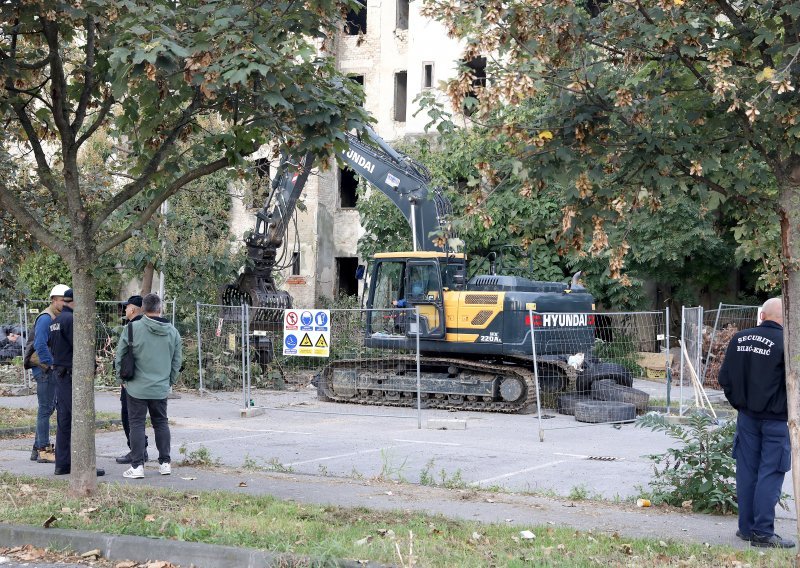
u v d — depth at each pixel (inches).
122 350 402.9
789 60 259.6
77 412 347.6
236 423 635.5
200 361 815.1
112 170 668.7
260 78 318.0
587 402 673.6
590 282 1041.5
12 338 946.7
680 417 636.1
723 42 267.3
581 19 281.3
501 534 298.4
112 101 367.2
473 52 270.1
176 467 439.8
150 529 290.2
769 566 260.7
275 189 914.1
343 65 1323.8
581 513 343.3
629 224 296.4
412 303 761.0
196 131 380.2
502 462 469.7
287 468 440.1
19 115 374.9
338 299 1264.8
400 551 265.7
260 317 866.8
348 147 349.7
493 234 990.4
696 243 972.6
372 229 1142.3
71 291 411.8
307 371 898.7
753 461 302.8
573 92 279.9
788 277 269.0
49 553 285.1
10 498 338.3
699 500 354.0
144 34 296.5
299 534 287.1
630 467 455.8
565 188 286.5
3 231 496.4
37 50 388.2
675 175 279.4
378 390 770.8
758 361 297.4
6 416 621.3
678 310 1122.7
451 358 761.6
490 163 283.7
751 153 279.4
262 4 346.0
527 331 723.4
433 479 407.2
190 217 927.7
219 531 285.9
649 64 288.5
